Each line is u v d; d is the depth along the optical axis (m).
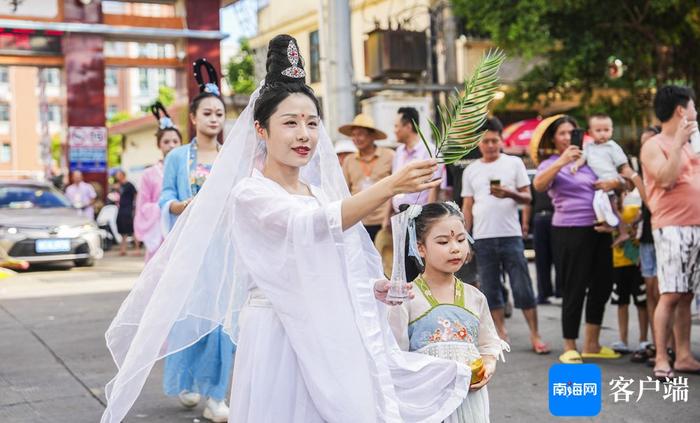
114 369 5.84
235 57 22.16
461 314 3.25
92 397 5.10
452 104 2.73
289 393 2.58
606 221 5.48
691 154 5.11
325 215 2.39
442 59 15.50
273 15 22.11
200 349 4.45
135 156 29.11
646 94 15.63
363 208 2.37
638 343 6.32
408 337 3.25
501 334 6.38
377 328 2.66
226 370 4.43
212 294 2.99
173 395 4.87
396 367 2.84
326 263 2.43
